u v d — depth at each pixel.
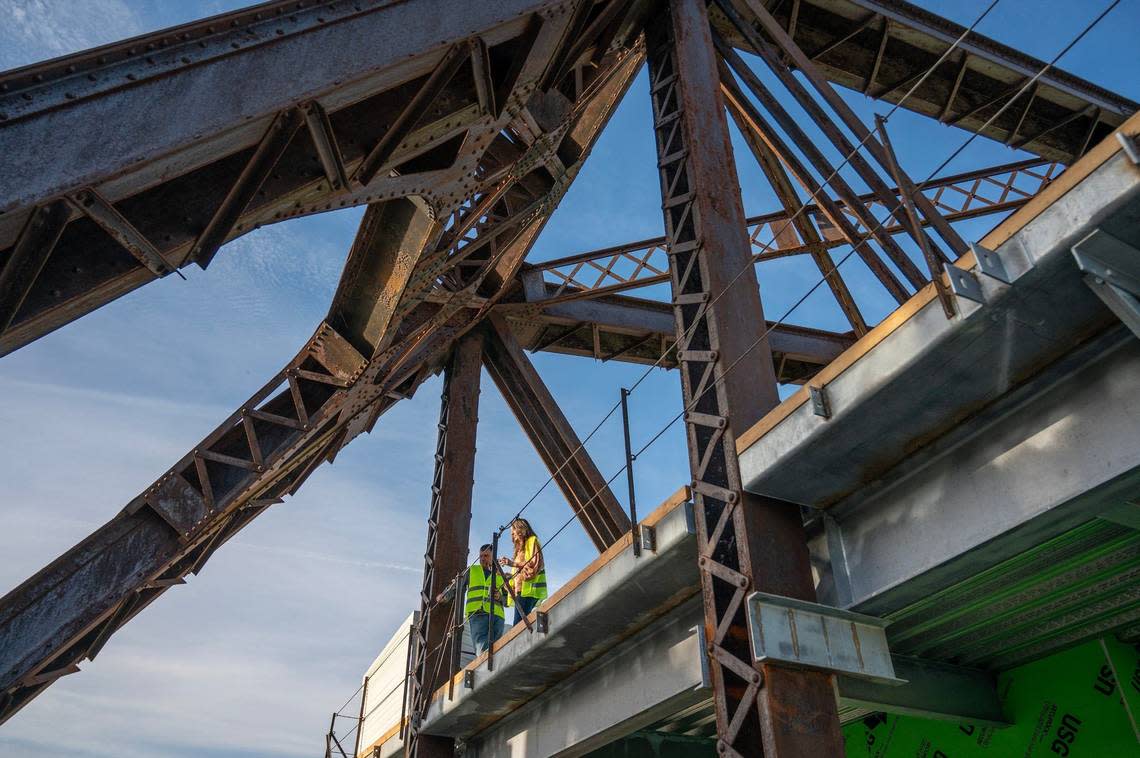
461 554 15.80
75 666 13.77
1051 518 5.94
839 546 7.66
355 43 7.87
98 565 12.99
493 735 14.16
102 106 6.37
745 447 7.64
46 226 6.26
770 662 6.77
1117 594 8.70
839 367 6.61
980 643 9.91
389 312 11.91
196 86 6.86
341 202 9.00
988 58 14.71
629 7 11.45
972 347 5.80
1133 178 4.70
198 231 7.60
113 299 7.48
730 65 11.02
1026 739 10.26
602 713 10.79
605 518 15.47
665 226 9.92
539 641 10.75
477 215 11.64
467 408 16.88
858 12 13.91
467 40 8.72
